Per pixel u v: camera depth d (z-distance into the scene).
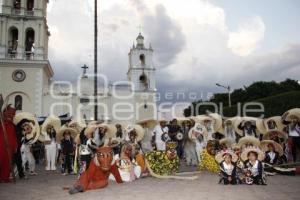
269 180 11.22
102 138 13.20
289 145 14.74
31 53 42.81
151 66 55.66
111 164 10.33
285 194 8.70
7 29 42.31
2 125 11.15
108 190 9.61
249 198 8.24
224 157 10.73
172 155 13.23
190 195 8.71
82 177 9.72
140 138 14.34
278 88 60.44
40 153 20.45
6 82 41.59
